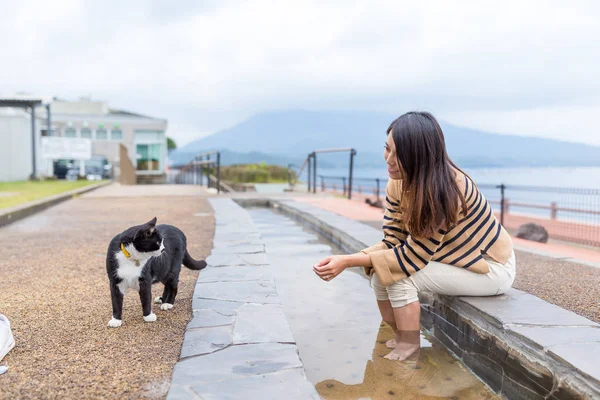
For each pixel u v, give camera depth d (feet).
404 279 8.95
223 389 6.31
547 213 45.01
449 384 7.77
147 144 121.39
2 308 10.27
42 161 76.69
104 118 116.26
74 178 78.79
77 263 14.98
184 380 6.60
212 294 10.86
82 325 9.17
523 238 26.07
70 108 137.08
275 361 7.23
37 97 65.82
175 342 8.25
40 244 18.51
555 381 6.54
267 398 6.07
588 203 35.68
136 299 10.99
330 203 35.96
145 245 8.75
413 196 8.31
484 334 8.29
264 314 9.46
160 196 42.52
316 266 9.12
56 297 11.14
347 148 39.65
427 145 8.20
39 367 7.23
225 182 73.05
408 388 7.57
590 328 7.55
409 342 9.09
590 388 5.91
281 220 29.14
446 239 8.91
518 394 7.32
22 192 41.83
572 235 29.91
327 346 9.25
